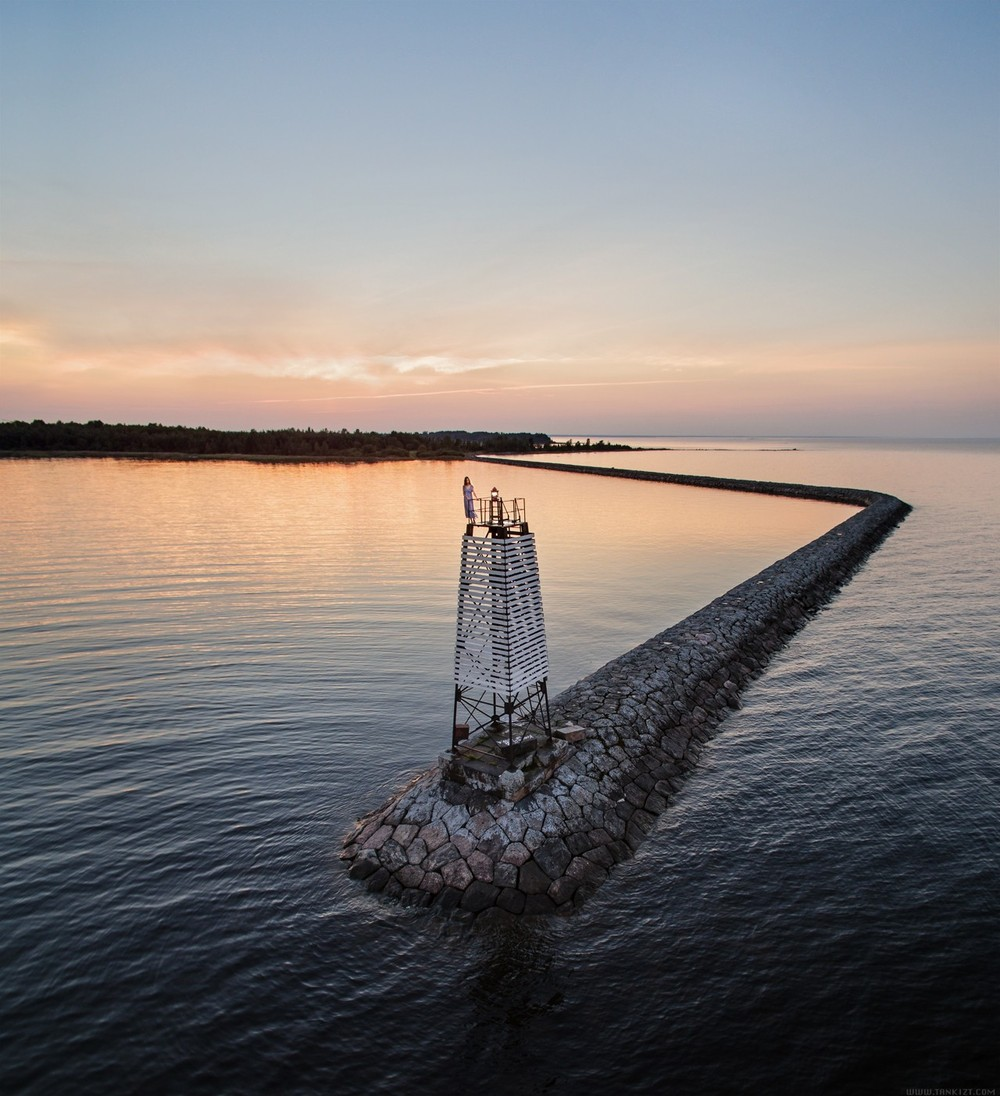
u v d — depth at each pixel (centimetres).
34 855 1891
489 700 2941
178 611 4406
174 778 2298
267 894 1727
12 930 1609
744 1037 1320
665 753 2378
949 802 2138
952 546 6781
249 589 5016
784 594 4425
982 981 1443
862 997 1406
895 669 3316
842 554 5922
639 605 4631
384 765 2386
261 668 3369
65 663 3428
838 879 1778
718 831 2003
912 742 2541
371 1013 1382
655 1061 1273
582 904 1680
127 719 2770
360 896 1708
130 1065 1266
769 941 1562
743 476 17150
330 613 4375
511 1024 1355
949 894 1716
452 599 4725
